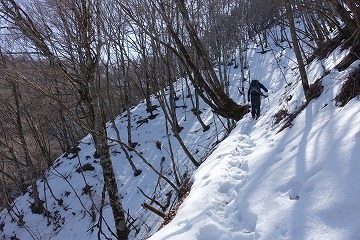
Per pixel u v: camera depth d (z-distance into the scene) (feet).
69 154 60.80
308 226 9.80
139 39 48.83
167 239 13.71
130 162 46.80
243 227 12.78
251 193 14.37
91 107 27.20
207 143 46.19
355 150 11.32
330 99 19.20
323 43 36.01
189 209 16.19
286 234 10.13
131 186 45.32
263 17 90.53
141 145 53.93
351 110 14.71
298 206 11.00
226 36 61.93
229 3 62.59
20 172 54.39
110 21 40.24
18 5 22.18
